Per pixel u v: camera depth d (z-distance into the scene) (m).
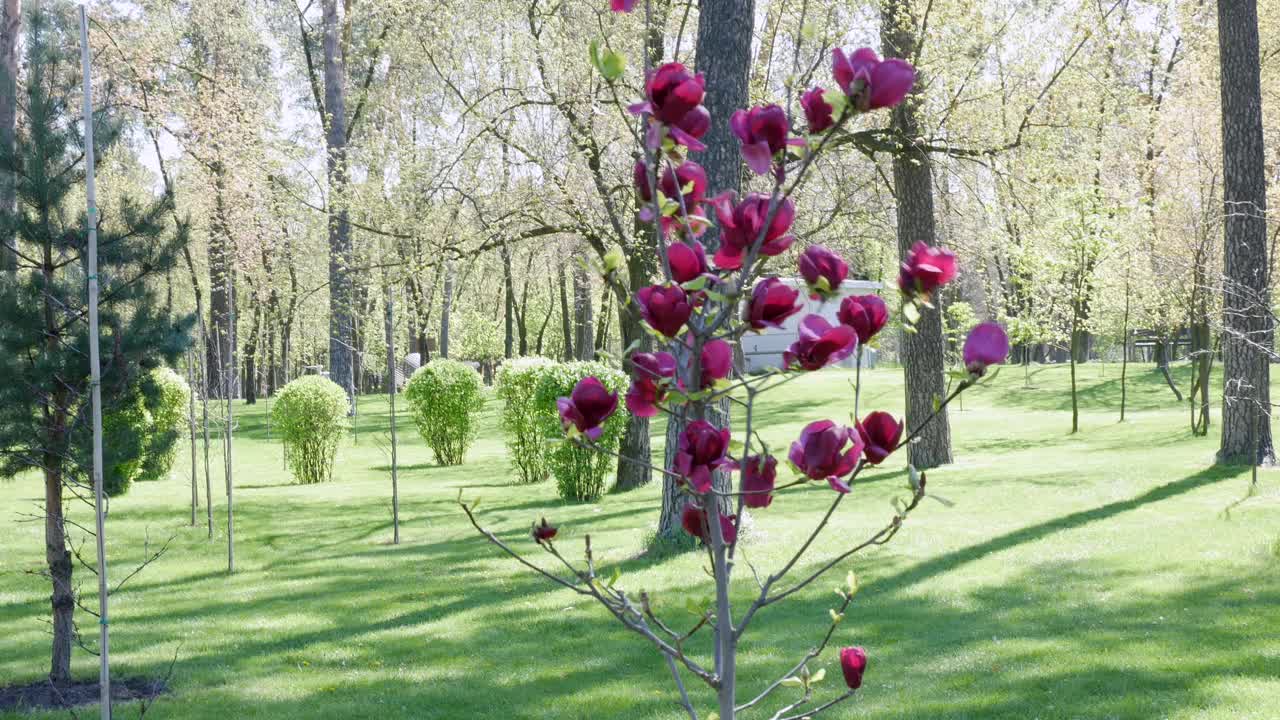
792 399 30.70
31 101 5.73
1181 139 20.12
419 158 13.12
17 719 5.62
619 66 1.46
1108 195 21.17
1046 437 22.17
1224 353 14.90
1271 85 21.05
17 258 5.93
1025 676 5.87
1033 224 14.83
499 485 17.69
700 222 1.59
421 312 13.98
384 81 15.14
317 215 13.75
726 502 10.20
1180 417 24.25
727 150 9.50
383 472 21.00
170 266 6.04
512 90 12.73
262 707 5.86
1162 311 26.25
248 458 24.42
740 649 6.72
